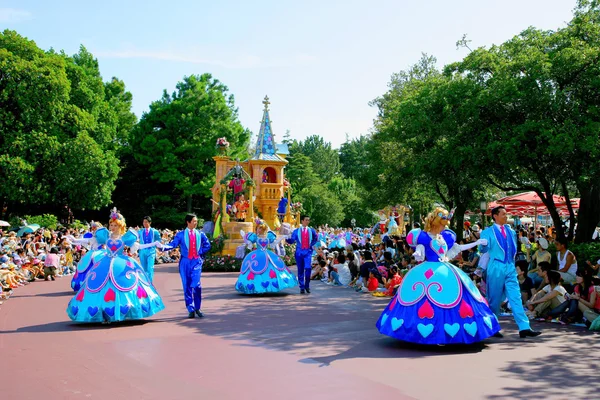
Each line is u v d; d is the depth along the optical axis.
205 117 43.81
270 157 28.91
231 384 5.53
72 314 8.87
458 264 13.22
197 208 47.25
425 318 7.04
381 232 25.44
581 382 5.56
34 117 32.31
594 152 12.13
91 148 33.62
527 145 13.43
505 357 6.66
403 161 24.59
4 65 31.23
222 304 11.73
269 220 28.19
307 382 5.59
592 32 14.02
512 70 13.89
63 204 38.12
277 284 13.24
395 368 6.14
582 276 9.29
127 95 50.97
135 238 9.45
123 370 6.09
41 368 6.17
